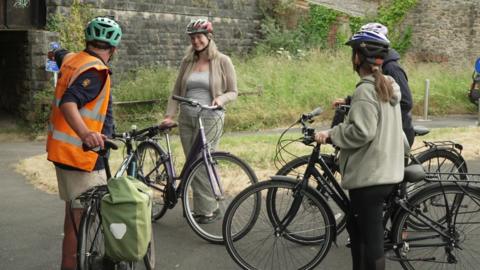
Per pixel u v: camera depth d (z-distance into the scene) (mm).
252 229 4438
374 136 3477
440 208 4062
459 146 5387
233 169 5340
